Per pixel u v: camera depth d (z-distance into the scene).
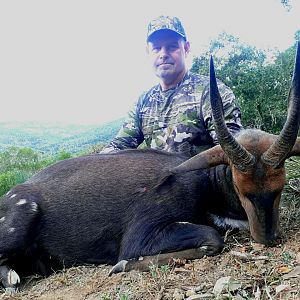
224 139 1.07
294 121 1.02
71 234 1.34
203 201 1.27
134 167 1.37
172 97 1.70
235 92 2.86
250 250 1.13
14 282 1.31
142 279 1.07
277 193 1.09
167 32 1.68
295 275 0.93
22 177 3.57
